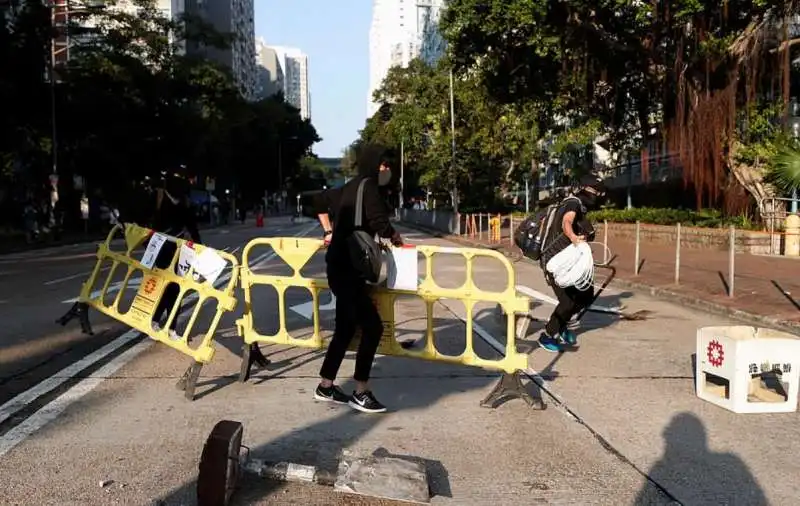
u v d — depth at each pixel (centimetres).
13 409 543
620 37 2089
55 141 3388
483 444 469
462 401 568
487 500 384
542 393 594
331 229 562
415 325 905
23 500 380
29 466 428
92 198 4272
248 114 5609
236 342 798
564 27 1964
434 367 684
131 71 3931
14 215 4028
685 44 1986
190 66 4428
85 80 3738
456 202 3928
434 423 512
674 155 2566
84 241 3369
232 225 6172
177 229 795
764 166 1972
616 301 1188
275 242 617
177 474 416
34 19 3247
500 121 3841
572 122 2731
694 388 612
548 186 5322
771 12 1812
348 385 614
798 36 1909
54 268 1839
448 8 2111
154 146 4206
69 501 379
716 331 578
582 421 518
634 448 462
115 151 3938
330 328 883
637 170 3491
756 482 408
